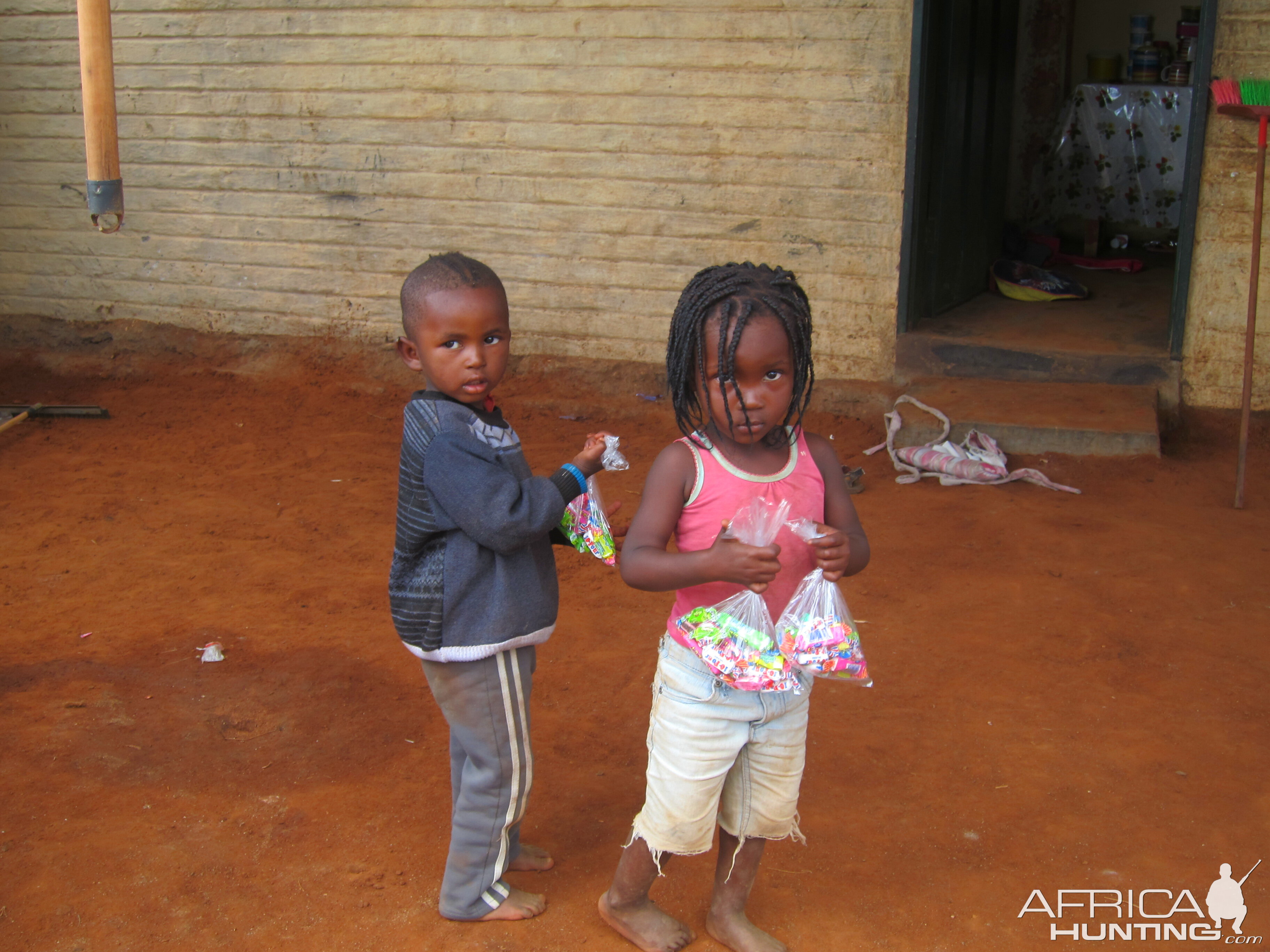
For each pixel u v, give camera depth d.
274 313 9.55
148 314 9.88
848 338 8.16
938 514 6.31
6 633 4.99
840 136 7.79
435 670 2.79
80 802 3.68
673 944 2.93
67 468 7.45
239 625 5.06
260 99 9.05
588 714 4.23
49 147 9.67
